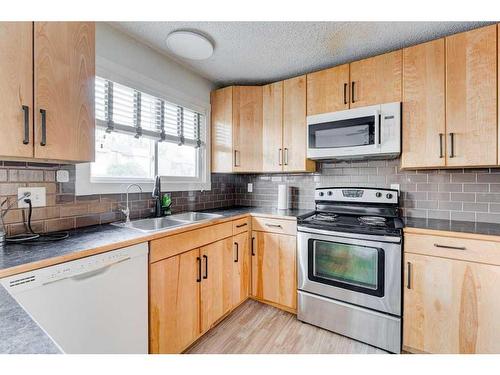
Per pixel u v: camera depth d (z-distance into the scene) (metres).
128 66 1.88
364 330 1.76
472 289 1.46
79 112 1.28
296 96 2.34
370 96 1.96
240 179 3.10
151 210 2.10
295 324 2.02
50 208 1.45
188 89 2.45
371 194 2.18
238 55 2.15
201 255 1.79
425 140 1.76
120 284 1.25
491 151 1.55
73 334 1.06
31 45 1.09
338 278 1.87
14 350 0.44
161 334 1.47
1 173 1.25
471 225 1.72
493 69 1.54
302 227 2.01
